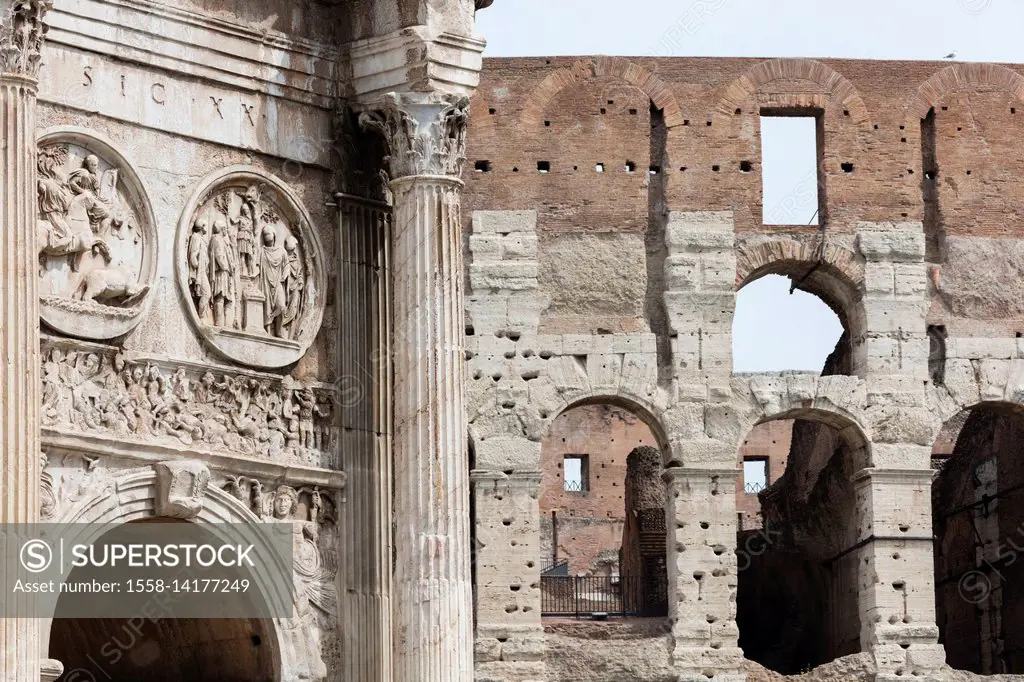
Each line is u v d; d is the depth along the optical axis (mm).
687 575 81750
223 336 44094
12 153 39344
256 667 44969
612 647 81250
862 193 84812
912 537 82438
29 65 39781
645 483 95625
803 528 88125
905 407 83438
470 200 83438
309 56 45812
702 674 80875
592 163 84000
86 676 47562
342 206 46188
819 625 89438
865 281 84062
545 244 83438
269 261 45219
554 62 84375
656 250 84125
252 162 45125
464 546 44188
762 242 84125
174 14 43844
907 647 81562
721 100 84812
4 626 38281
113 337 42281
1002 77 86000
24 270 39250
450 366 44562
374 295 46500
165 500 42500
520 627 80875
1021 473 86438
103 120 42719
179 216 43750
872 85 85375
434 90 45094
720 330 83500
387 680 45344
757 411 83125
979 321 84625
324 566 45219
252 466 44188
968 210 85250
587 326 83125
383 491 46000
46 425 40812
